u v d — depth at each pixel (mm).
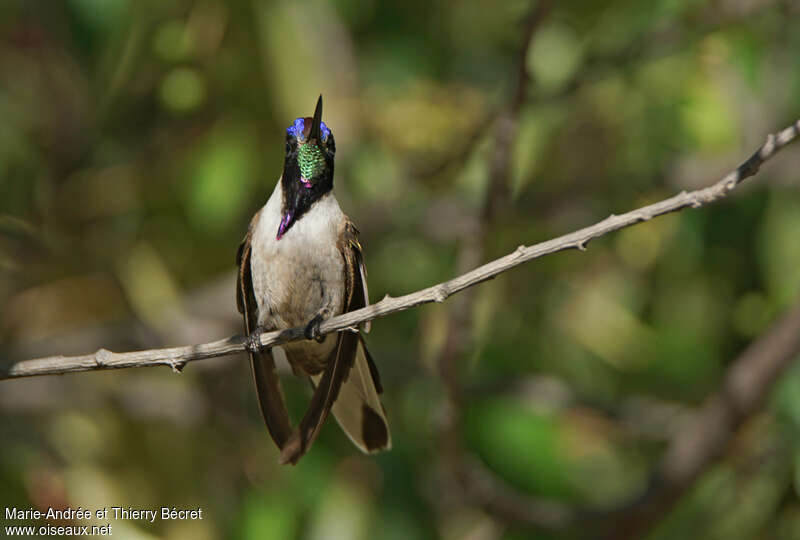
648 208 5602
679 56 10008
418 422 10211
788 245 10133
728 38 9883
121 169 10766
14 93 10625
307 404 9820
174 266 11094
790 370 9648
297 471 9312
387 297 6227
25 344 10836
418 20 10797
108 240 11086
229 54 9430
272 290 7656
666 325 10852
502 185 8273
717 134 9969
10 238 10844
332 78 10469
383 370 10617
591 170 11102
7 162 10602
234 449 10523
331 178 7770
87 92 9617
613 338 10867
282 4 9250
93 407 10516
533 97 9641
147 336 10977
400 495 9297
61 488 9531
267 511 9203
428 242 11250
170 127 10617
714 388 10891
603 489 11281
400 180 11156
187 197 9875
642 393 11141
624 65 9758
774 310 10086
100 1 8125
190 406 10695
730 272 10742
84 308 11203
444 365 8773
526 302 11094
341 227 7684
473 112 10734
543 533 9711
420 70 10781
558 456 9648
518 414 9711
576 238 5715
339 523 9219
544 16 7859
